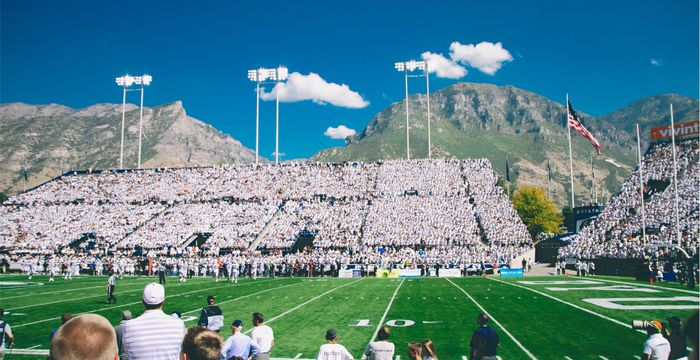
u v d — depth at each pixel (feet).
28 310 85.71
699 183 165.78
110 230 208.74
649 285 118.11
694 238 148.56
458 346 57.47
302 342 60.34
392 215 207.72
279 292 112.27
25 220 219.41
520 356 52.54
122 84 268.00
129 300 99.09
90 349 14.12
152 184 245.04
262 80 256.73
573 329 66.44
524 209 308.40
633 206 188.34
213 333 20.70
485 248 182.39
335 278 153.99
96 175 256.32
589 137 203.51
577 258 170.81
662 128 216.74
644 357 33.91
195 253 190.60
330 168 249.55
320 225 205.05
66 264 166.81
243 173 249.75
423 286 123.54
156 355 20.86
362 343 59.52
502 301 93.40
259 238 200.34
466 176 234.79
